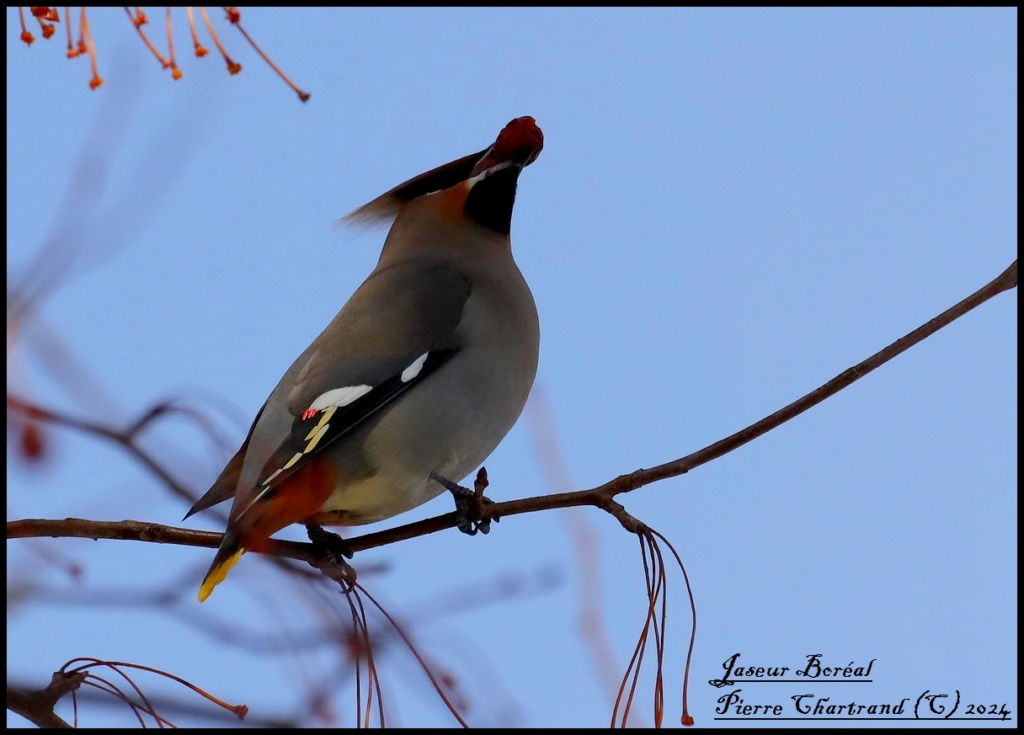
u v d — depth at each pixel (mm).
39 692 5406
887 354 6863
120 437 6312
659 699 6102
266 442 8023
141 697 5383
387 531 7949
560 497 7125
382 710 5457
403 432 8320
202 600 6590
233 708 5324
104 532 6555
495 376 8844
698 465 6926
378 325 8680
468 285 9195
